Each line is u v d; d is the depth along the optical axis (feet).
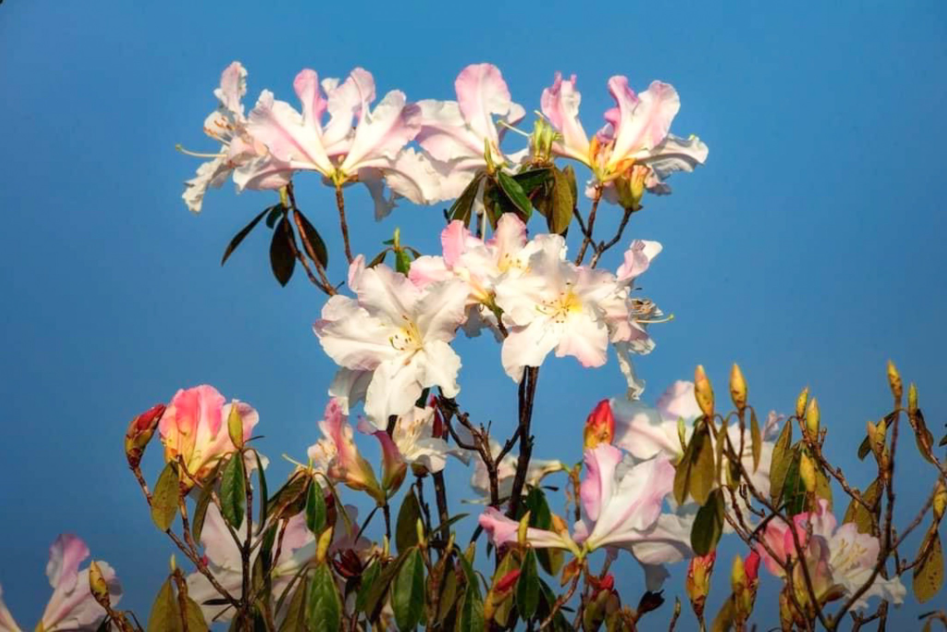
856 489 7.33
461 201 7.72
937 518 7.20
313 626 7.14
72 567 7.46
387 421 7.42
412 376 7.39
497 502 7.52
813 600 7.03
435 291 7.39
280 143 7.71
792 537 7.21
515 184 7.59
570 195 7.65
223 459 7.41
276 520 7.41
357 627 7.45
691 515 7.35
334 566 7.57
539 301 7.39
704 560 7.25
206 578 7.55
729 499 7.50
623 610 7.32
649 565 7.34
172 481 7.29
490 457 7.52
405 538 7.66
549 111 7.72
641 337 7.56
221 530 7.57
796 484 7.41
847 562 7.26
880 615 7.33
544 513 7.48
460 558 7.20
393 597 7.16
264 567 7.46
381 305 7.43
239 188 7.72
